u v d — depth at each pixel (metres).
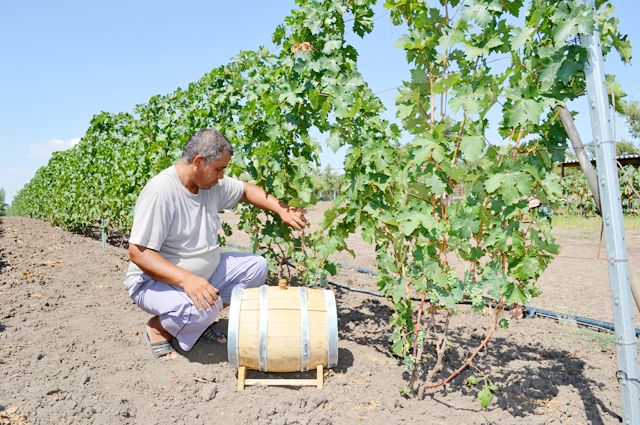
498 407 3.19
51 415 2.99
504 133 3.01
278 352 3.28
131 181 8.54
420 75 2.94
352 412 3.10
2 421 2.89
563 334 4.75
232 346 3.31
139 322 4.76
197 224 3.73
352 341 4.29
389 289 3.39
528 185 2.61
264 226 4.89
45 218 18.84
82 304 5.36
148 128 8.24
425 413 3.10
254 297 3.44
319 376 3.39
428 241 2.98
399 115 2.96
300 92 4.28
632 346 2.41
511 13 2.83
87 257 8.22
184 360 3.83
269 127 4.45
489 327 4.89
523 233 3.01
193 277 3.49
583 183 19.64
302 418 3.03
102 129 11.02
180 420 3.02
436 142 2.76
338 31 4.37
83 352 3.96
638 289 2.51
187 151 3.55
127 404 3.17
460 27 2.78
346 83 4.00
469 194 2.83
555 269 8.50
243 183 4.20
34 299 5.47
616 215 2.39
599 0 2.68
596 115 2.40
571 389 3.50
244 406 3.16
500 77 2.71
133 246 3.49
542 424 2.99
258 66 5.58
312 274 4.36
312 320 3.33
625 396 2.43
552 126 2.92
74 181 13.23
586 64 2.43
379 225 3.45
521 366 3.90
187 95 7.20
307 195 4.46
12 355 3.83
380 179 3.34
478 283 2.93
